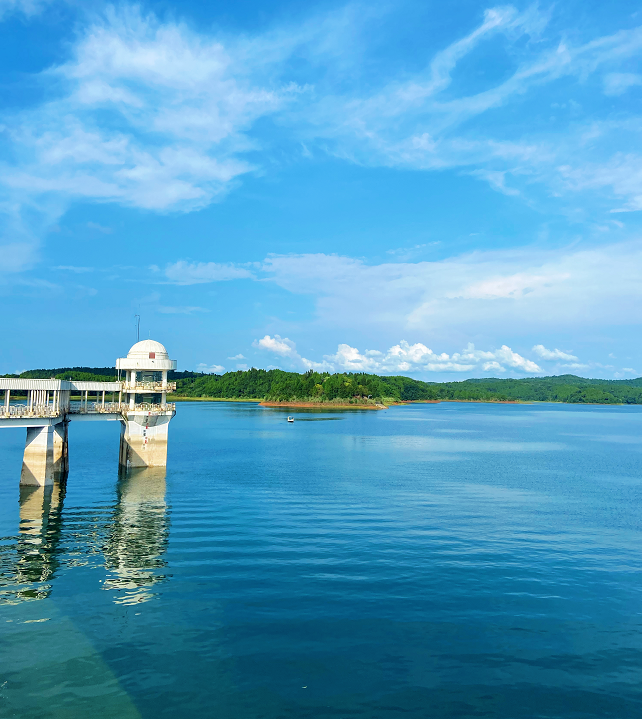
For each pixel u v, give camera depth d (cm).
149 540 4119
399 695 2114
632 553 3950
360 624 2705
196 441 11588
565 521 4909
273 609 2867
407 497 5875
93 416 7106
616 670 2325
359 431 14762
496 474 7712
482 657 2411
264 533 4331
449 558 3747
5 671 2231
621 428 18162
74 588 3136
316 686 2162
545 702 2088
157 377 8519
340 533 4350
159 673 2236
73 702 2023
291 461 8656
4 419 5706
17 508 5206
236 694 2097
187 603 2934
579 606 2969
